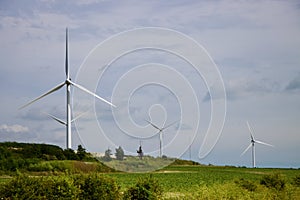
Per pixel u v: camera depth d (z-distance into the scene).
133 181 53.12
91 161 62.91
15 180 26.50
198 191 37.25
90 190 29.14
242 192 39.38
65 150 75.06
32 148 77.44
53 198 26.86
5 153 72.50
